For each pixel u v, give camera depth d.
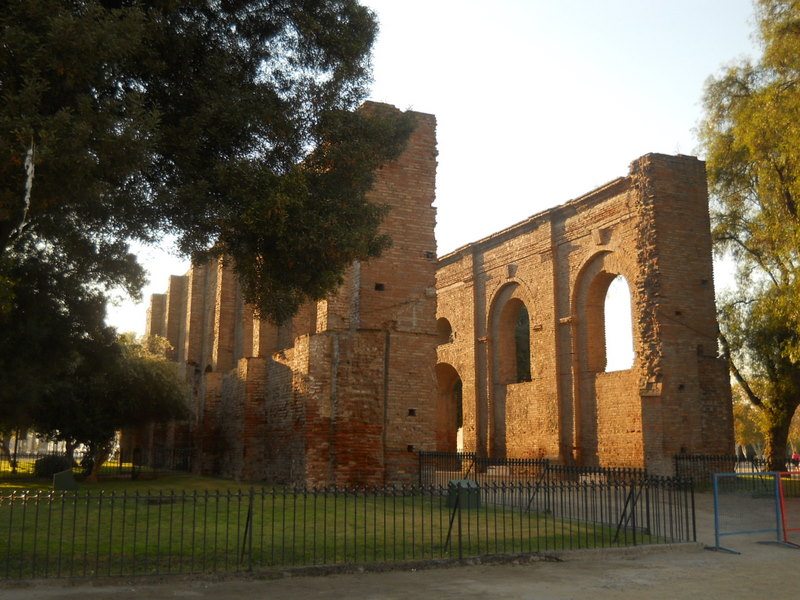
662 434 28.05
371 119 15.38
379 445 21.83
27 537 13.05
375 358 22.31
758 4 27.17
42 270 21.03
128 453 51.66
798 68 25.48
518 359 51.28
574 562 11.70
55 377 30.09
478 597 9.10
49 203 10.63
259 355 30.25
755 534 15.31
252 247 13.86
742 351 30.92
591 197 33.94
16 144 9.62
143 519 15.39
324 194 14.55
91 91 11.36
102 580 9.50
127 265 20.89
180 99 13.34
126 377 32.53
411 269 23.36
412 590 9.46
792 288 25.12
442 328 47.88
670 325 28.91
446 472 23.88
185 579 9.75
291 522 14.89
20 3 10.33
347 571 10.49
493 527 14.80
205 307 44.09
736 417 61.03
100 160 10.70
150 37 12.05
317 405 21.66
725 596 9.37
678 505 14.59
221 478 31.67
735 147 28.20
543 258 37.00
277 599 8.90
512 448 38.59
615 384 31.91
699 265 29.84
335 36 14.83
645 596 9.28
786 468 29.48
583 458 33.62
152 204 13.15
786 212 26.50
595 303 34.41
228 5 14.39
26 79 9.91
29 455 63.09
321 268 14.13
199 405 37.25
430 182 24.19
